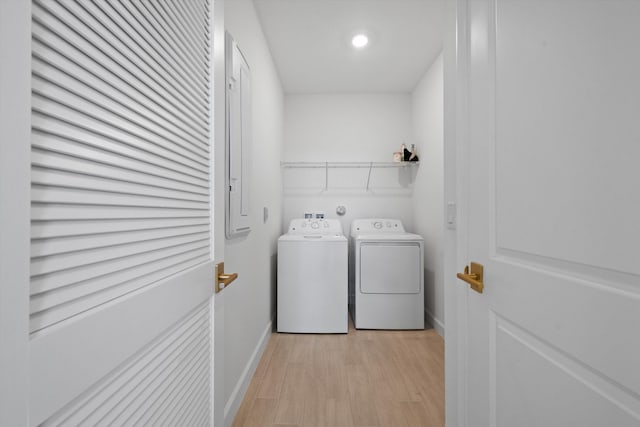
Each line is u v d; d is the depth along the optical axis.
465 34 1.09
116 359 0.48
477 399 1.00
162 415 0.64
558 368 0.65
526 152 0.75
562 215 0.64
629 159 0.50
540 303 0.70
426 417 1.57
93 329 0.43
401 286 2.81
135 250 0.55
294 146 3.54
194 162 0.81
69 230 0.40
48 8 0.36
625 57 0.50
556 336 0.65
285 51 2.62
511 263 0.81
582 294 0.58
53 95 0.38
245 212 1.73
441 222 2.63
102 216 0.46
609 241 0.53
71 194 0.41
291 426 1.50
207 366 0.90
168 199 0.67
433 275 2.81
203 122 0.86
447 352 1.24
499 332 0.89
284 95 3.54
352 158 3.53
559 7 0.64
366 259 2.82
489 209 0.92
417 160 3.24
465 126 1.09
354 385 1.86
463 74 1.09
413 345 2.45
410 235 3.01
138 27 0.55
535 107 0.72
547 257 0.68
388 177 3.53
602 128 0.54
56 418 0.38
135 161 0.55
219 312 0.98
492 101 0.91
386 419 1.55
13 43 0.32
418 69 2.95
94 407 0.44
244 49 1.77
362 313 2.82
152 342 0.60
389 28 2.30
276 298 2.96
